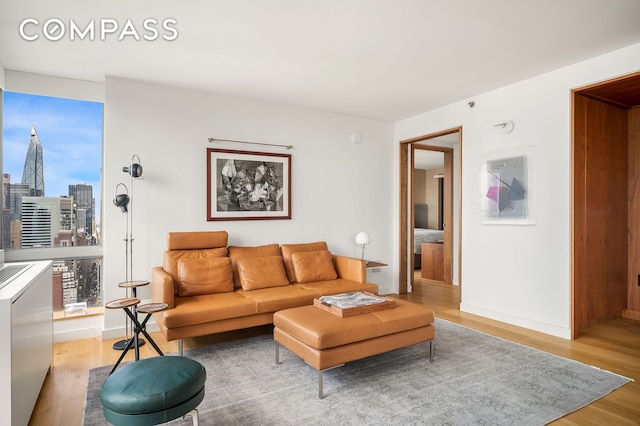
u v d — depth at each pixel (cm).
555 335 357
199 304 319
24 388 198
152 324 381
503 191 403
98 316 366
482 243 427
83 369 285
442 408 225
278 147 463
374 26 271
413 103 466
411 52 316
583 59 333
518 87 390
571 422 211
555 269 358
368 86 402
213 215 418
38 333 235
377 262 526
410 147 571
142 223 379
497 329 379
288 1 237
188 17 257
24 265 273
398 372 277
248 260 398
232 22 264
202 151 413
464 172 449
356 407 227
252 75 368
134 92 377
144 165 380
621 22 266
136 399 155
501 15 256
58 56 320
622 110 412
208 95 417
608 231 391
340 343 245
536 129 374
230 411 223
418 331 286
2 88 341
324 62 337
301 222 481
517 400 234
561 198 354
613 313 401
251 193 442
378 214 548
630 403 231
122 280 368
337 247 511
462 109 452
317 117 492
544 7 246
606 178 388
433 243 670
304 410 224
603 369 281
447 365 289
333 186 506
